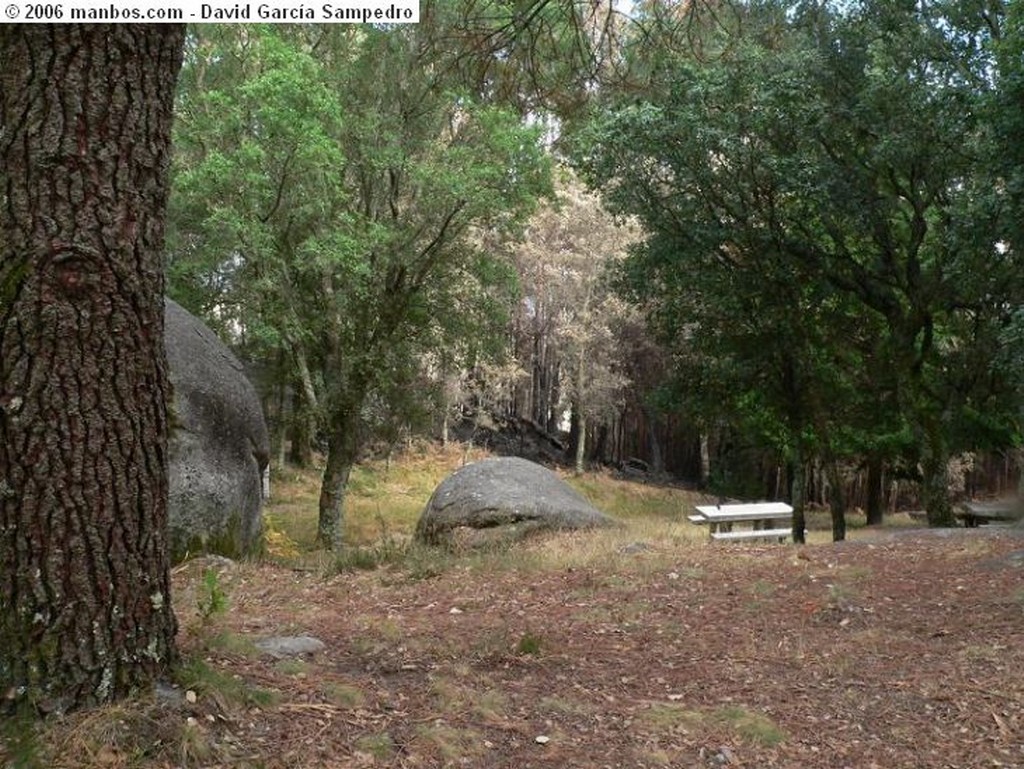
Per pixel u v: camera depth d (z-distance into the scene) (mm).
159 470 3223
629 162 14367
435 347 20938
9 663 2945
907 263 15656
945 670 4844
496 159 17188
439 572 8578
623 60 5520
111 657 3064
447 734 3512
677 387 17844
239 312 19656
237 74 16844
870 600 6832
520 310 36281
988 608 6363
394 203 18531
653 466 40000
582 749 3605
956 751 3779
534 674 4617
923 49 14016
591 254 32719
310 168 15727
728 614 6418
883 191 15664
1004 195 12375
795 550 9617
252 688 3570
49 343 2902
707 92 13180
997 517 18578
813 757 3711
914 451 22047
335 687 3795
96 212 2955
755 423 20500
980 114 12211
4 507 2922
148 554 3191
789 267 15000
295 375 19906
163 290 3227
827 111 13758
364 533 22359
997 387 17719
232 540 9664
